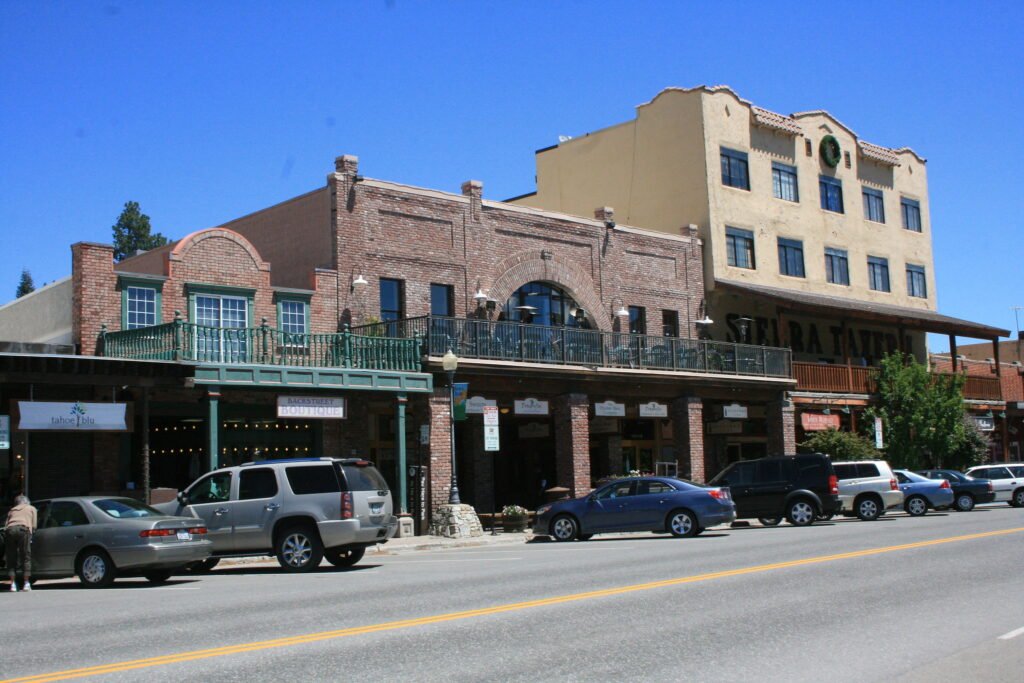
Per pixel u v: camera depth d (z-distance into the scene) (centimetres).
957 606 1195
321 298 2872
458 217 3234
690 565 1670
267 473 1905
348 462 1922
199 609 1301
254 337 2477
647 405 3447
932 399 4278
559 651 953
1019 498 3703
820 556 1761
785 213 4397
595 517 2514
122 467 2448
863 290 4759
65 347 2408
